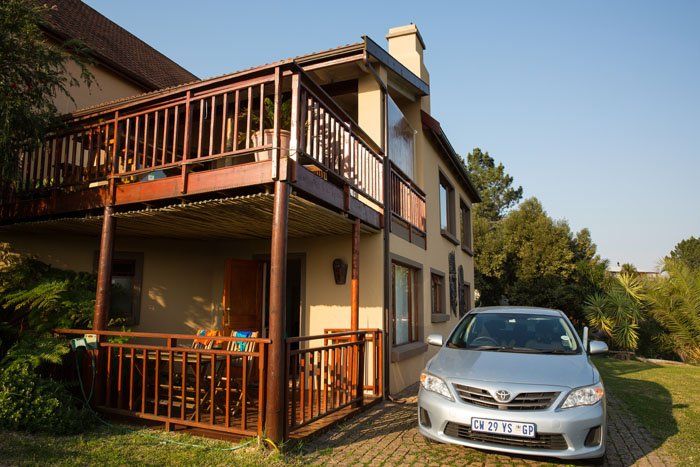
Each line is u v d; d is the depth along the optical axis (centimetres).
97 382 583
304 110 552
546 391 441
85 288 753
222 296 918
